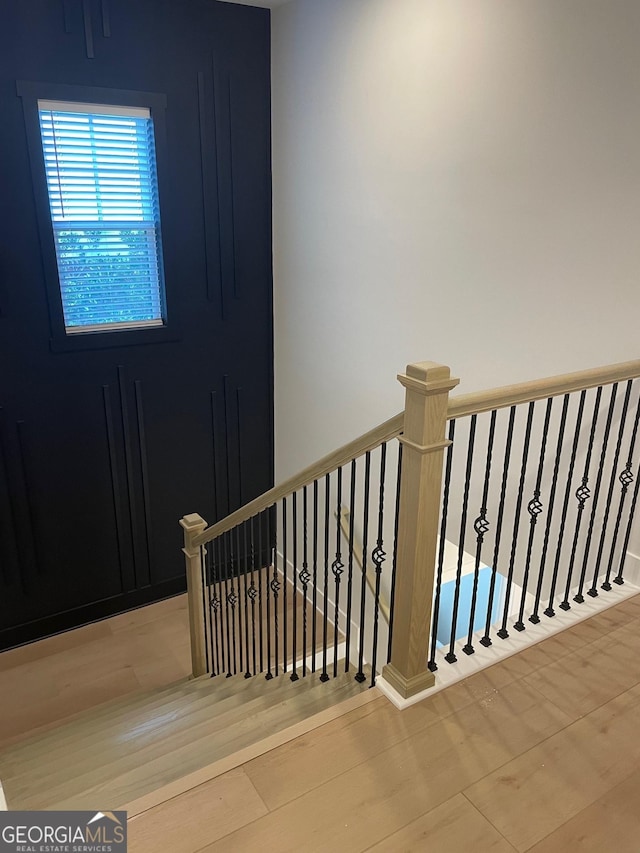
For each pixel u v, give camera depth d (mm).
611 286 2371
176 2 3639
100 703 3785
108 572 4445
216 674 3727
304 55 3732
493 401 1862
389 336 3549
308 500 4609
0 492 3871
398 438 1800
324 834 1558
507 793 1662
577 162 2393
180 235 4043
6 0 3180
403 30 3027
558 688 2027
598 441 2596
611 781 1699
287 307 4418
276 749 1802
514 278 2750
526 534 2971
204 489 4707
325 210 3850
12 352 3691
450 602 4641
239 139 4094
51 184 3617
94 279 3924
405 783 1693
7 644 4191
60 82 3420
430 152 3031
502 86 2613
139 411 4234
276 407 4805
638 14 2094
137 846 1533
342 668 3510
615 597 2488
